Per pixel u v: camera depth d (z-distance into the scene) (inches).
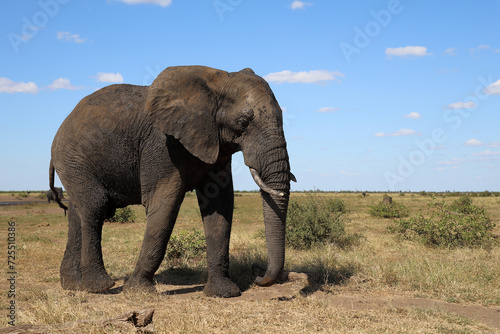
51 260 441.4
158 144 274.1
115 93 296.2
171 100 257.9
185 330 196.7
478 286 296.8
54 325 175.0
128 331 175.6
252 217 1031.6
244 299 273.3
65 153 295.0
